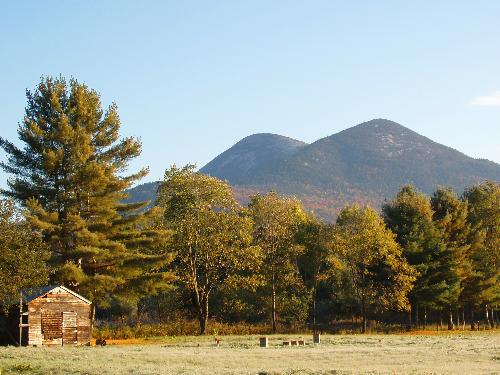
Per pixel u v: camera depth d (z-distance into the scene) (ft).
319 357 124.06
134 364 105.19
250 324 254.68
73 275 178.60
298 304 269.44
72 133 192.65
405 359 120.98
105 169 198.08
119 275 196.95
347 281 281.54
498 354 130.21
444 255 262.26
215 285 240.53
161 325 224.94
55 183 192.44
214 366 107.65
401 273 240.94
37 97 200.75
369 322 280.51
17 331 164.14
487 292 269.03
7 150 195.93
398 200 275.59
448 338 193.88
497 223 291.38
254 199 259.19
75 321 169.99
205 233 226.79
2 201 151.53
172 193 231.09
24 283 151.64
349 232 249.55
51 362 101.65
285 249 253.65
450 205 286.66
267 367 107.04
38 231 175.22
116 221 202.49
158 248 220.23
